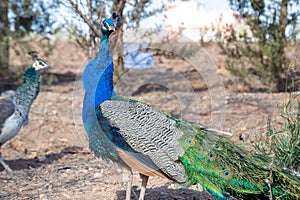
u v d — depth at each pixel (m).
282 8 9.55
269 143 4.96
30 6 10.73
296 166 4.36
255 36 9.65
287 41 9.52
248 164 3.84
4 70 11.40
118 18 5.75
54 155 6.58
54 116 8.38
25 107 5.70
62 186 5.14
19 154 6.72
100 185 5.12
